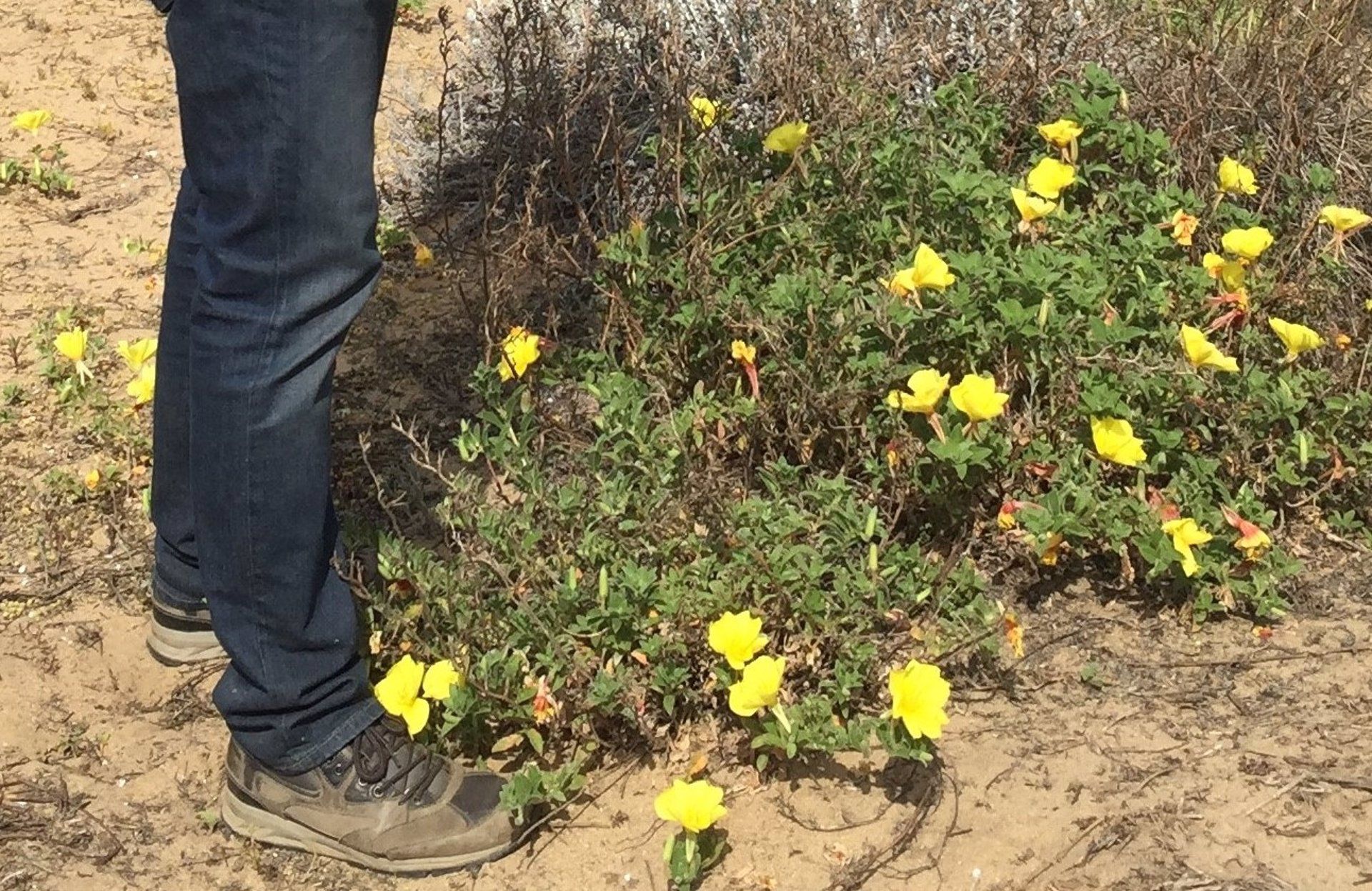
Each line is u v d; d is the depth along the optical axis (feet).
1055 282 9.82
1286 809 8.67
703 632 9.04
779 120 11.32
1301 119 11.20
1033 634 9.45
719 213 10.53
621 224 11.19
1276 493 9.93
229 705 8.52
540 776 8.57
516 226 11.84
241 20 7.74
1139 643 9.39
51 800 8.89
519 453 9.59
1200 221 10.68
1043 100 11.56
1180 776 8.81
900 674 8.54
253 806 8.69
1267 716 9.04
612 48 12.26
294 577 8.30
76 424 10.85
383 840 8.59
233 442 8.15
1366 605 9.53
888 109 11.10
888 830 8.66
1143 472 9.62
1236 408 9.76
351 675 8.57
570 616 8.92
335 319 8.18
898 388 9.87
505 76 11.34
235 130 7.87
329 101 7.86
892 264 10.38
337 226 8.02
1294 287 10.39
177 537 9.22
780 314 10.00
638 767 8.95
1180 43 11.82
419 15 16.14
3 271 12.09
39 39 15.97
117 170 13.39
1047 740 8.98
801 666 9.10
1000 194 10.51
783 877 8.52
